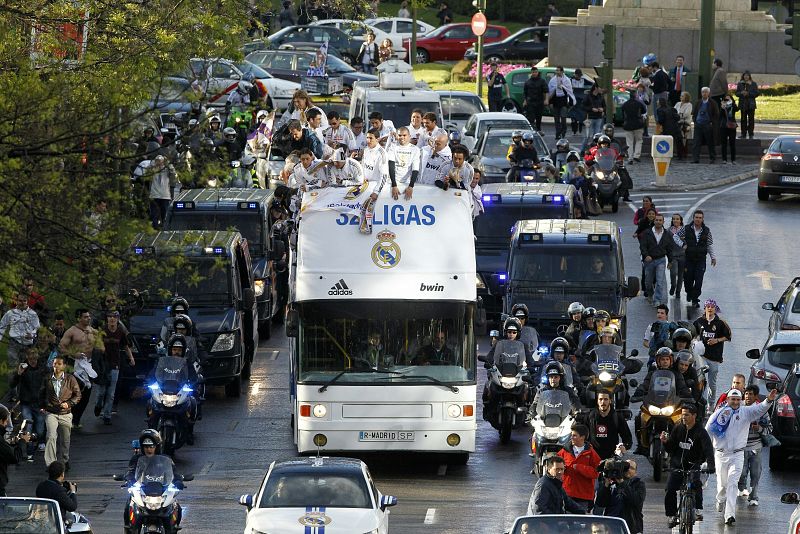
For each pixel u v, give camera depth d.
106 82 71.50
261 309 114.06
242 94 147.62
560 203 119.25
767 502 77.44
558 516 56.00
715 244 138.50
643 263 122.06
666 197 158.62
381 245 79.38
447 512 73.44
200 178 75.56
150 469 65.12
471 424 78.62
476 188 104.81
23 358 85.75
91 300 70.88
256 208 114.56
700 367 86.12
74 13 73.50
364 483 61.88
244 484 78.94
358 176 86.00
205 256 99.94
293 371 82.88
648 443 80.62
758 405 73.00
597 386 80.50
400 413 78.56
